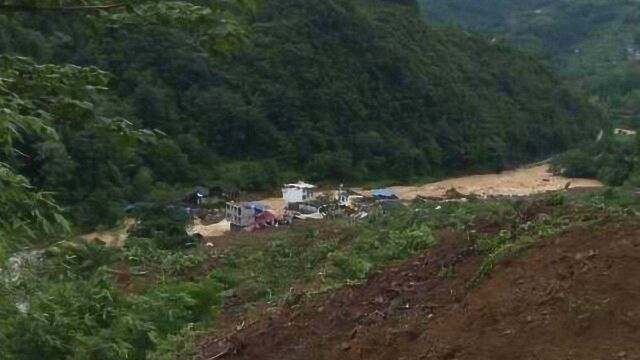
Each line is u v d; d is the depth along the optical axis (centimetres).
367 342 495
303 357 522
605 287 453
